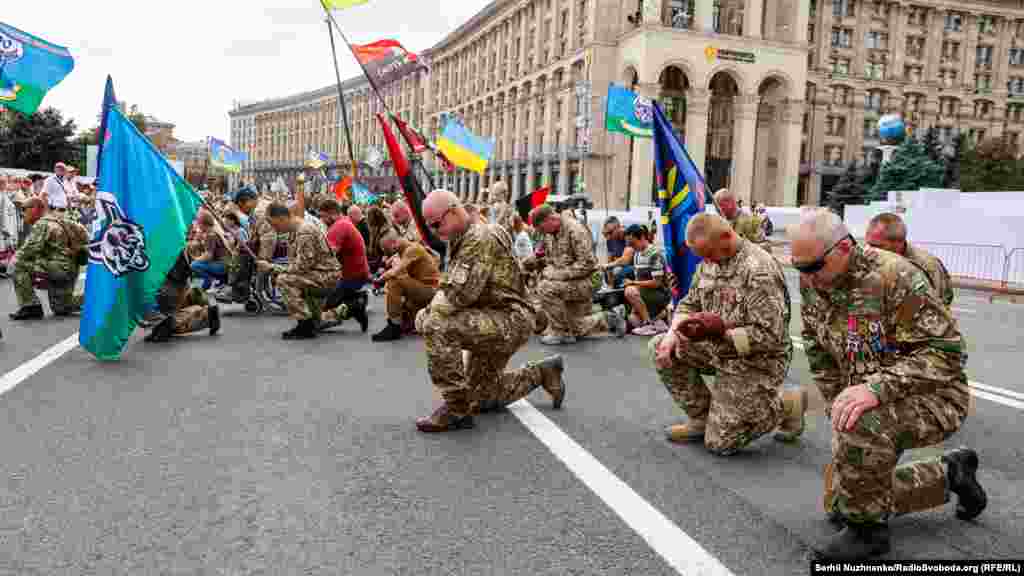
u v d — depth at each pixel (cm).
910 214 2167
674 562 298
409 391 587
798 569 294
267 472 395
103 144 666
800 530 331
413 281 838
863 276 300
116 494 359
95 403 523
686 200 612
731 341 407
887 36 7362
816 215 298
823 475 406
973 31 7644
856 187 5069
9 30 1015
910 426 296
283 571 285
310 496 362
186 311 814
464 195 8694
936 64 7519
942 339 288
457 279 455
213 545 306
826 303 318
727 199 773
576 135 6275
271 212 816
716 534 326
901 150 3988
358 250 877
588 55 5991
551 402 568
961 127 7769
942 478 325
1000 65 7831
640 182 5562
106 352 671
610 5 5978
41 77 1039
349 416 509
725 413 432
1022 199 2044
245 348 761
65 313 930
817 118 7181
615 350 808
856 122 7325
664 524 335
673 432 467
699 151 5681
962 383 311
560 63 6531
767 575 288
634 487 383
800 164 7269
